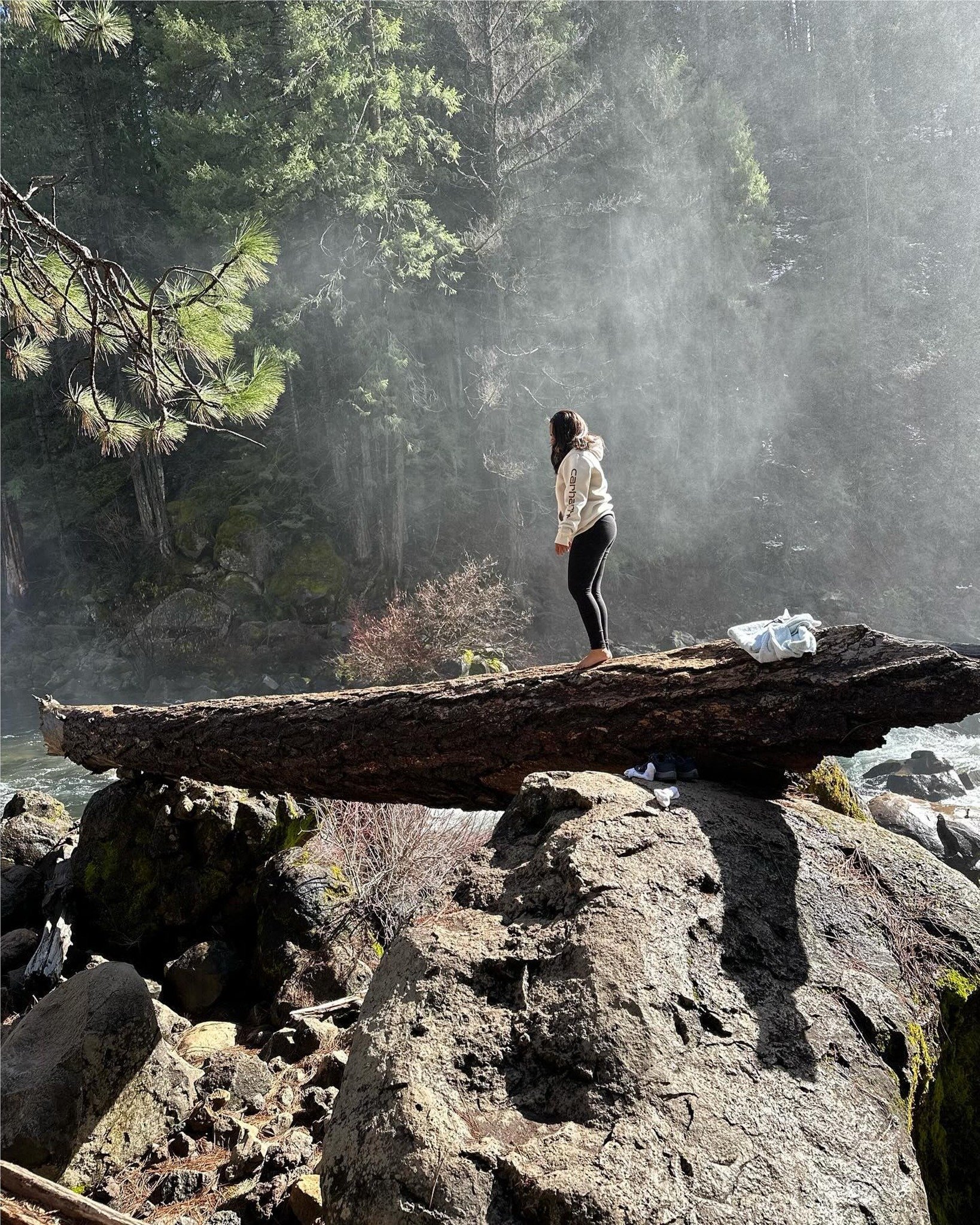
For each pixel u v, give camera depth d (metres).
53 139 22.66
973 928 3.44
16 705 20.05
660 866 2.89
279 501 23.98
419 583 22.98
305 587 22.11
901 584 25.31
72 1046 3.58
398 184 21.19
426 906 5.64
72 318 5.19
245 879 5.94
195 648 21.81
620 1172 1.88
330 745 5.23
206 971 5.41
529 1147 1.97
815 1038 2.54
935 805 8.91
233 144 19.98
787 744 3.87
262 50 20.45
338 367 22.72
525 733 4.55
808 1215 1.96
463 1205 1.84
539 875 2.87
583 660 4.72
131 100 25.89
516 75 21.62
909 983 3.03
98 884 6.14
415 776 5.04
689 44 35.88
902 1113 2.45
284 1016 4.95
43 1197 2.61
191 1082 3.93
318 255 21.16
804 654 3.91
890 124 33.72
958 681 3.52
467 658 14.98
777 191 35.78
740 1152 2.04
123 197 23.59
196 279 5.33
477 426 24.31
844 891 3.34
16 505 23.98
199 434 25.69
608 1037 2.20
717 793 3.81
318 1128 3.53
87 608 23.42
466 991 2.40
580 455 4.79
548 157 22.36
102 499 25.20
